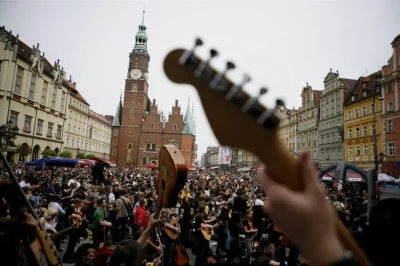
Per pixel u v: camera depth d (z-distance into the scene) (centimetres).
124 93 7538
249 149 68
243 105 64
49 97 4838
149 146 7319
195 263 852
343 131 4469
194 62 69
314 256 60
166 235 762
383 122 3650
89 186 1533
